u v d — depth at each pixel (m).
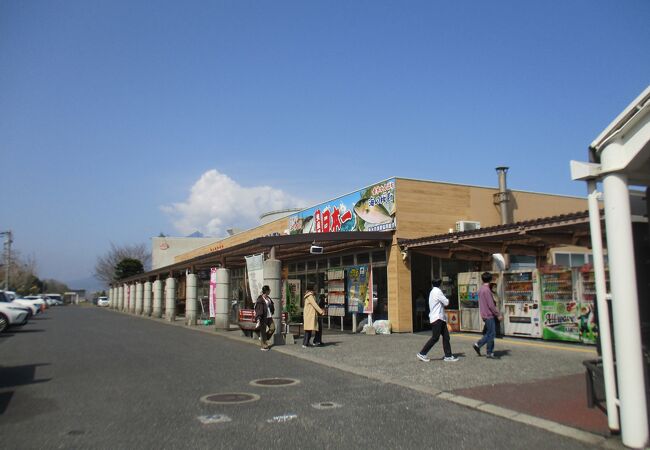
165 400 7.88
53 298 83.19
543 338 14.59
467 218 20.02
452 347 13.70
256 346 15.07
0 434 6.15
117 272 69.88
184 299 39.47
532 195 21.72
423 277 18.91
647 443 5.46
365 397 8.02
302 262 24.64
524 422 6.57
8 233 62.56
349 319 20.20
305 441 5.88
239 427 6.41
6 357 12.90
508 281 15.82
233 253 20.38
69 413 7.13
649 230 6.15
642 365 5.54
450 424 6.54
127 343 16.23
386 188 19.09
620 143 5.58
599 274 5.98
